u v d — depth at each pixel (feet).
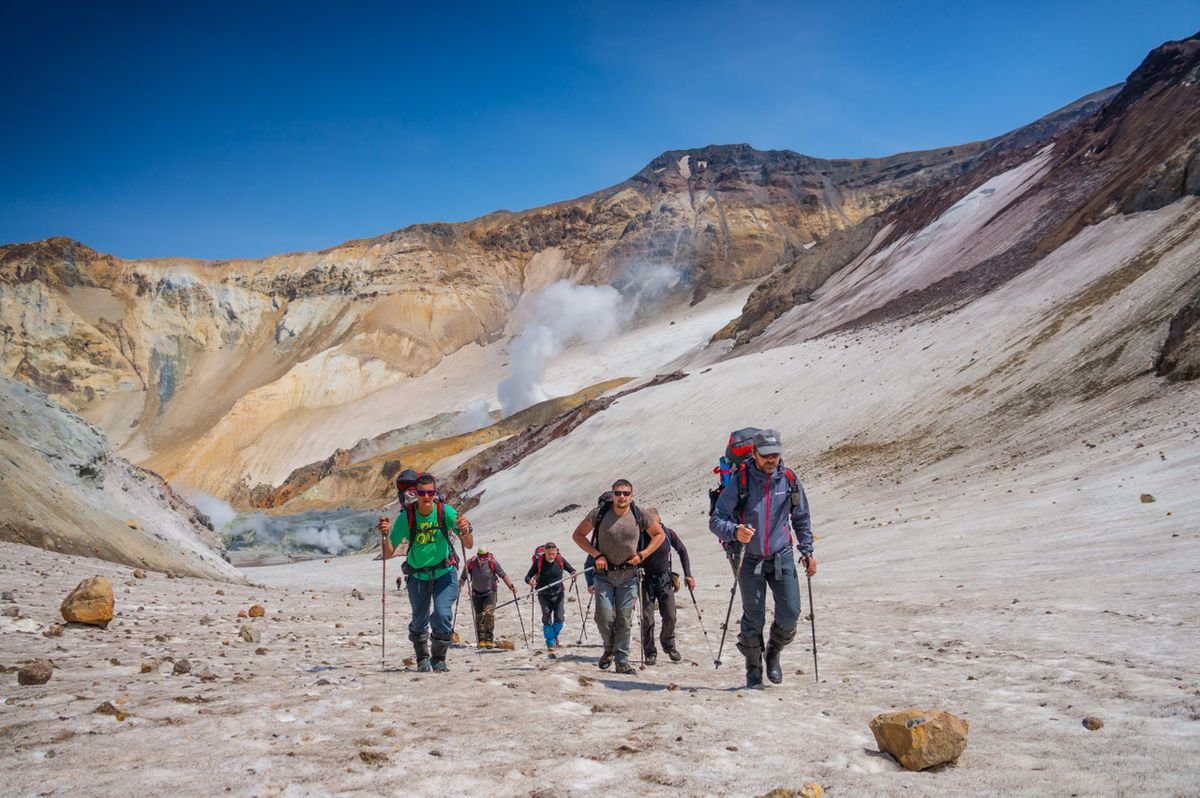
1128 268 179.63
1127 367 131.95
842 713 19.69
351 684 21.81
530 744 15.49
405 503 26.76
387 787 12.67
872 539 86.22
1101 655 26.71
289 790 12.40
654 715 18.45
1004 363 170.81
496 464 309.83
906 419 171.01
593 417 289.33
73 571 49.26
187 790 12.32
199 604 45.24
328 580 129.18
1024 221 313.32
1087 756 14.99
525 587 74.69
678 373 319.27
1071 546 57.98
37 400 77.56
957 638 33.22
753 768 14.29
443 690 21.24
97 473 78.23
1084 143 358.23
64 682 20.49
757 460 22.40
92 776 12.93
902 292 339.36
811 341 295.07
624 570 27.07
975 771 14.21
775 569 22.84
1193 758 14.37
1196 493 65.26
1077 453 103.71
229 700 18.75
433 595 26.53
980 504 91.86
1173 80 327.06
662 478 213.66
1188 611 32.94
